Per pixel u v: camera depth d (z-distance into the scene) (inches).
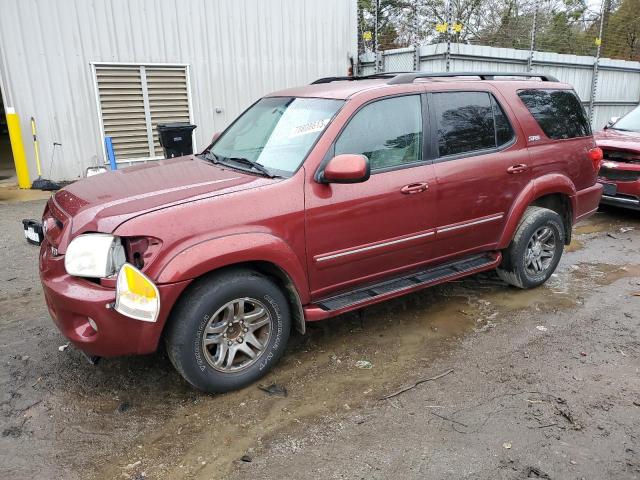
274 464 110.7
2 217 306.7
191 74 425.1
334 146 143.0
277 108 168.2
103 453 114.3
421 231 159.5
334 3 482.6
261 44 451.2
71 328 123.8
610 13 652.7
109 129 402.6
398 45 557.6
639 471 107.9
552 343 161.0
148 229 117.0
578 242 267.9
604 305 188.5
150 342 121.4
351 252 146.0
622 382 140.0
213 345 132.5
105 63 387.5
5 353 153.9
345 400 132.8
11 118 364.2
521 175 181.5
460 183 164.9
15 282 207.6
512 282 196.2
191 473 108.5
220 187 131.6
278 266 133.3
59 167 390.0
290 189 134.7
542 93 195.6
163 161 176.4
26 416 126.1
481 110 174.9
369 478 106.3
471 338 164.4
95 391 136.4
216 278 127.6
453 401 131.9
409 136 157.5
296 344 160.9
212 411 128.6
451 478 106.1
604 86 617.9
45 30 365.1
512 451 113.7
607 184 296.4
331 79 193.8
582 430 120.6
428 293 199.2
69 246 120.0
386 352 156.3
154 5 398.3
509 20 577.6
